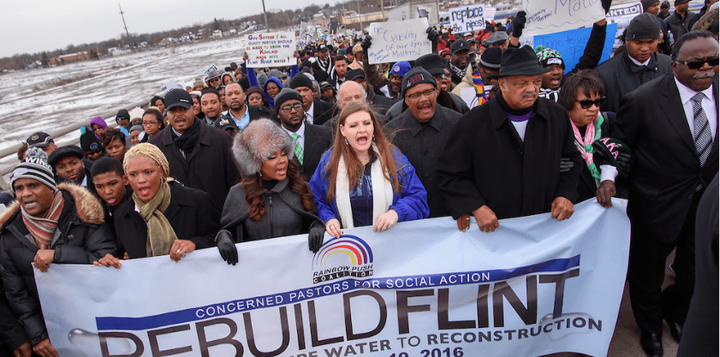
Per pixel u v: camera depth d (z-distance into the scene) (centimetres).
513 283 256
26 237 250
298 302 258
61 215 254
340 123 252
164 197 256
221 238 245
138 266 251
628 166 265
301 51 1931
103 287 253
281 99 374
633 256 284
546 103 242
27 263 251
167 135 403
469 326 262
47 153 464
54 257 247
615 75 375
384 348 266
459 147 250
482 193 251
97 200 262
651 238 272
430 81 294
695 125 247
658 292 277
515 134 238
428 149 308
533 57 224
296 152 386
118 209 260
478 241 255
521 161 243
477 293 258
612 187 252
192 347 259
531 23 363
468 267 255
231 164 403
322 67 1234
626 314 324
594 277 257
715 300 121
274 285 254
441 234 257
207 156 396
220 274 252
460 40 626
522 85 225
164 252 252
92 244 256
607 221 253
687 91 249
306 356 264
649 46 353
